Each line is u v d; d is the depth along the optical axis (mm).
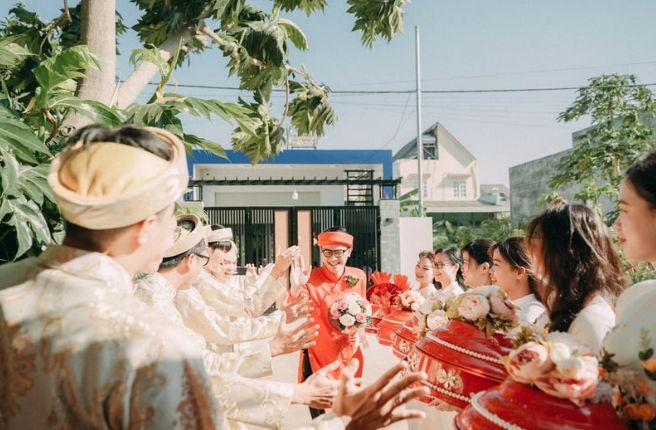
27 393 1201
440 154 36812
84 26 4730
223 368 2676
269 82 7363
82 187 1302
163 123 4410
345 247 5098
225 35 6422
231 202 16406
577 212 2145
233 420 2055
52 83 3521
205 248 2783
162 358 1206
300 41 7383
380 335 4621
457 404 2311
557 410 1547
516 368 1608
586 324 1952
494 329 2363
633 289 1881
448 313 2498
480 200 37500
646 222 1688
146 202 1312
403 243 13516
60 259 1327
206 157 15508
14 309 1256
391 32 6984
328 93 7941
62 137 4191
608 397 1593
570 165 14812
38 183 3205
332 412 1501
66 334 1209
